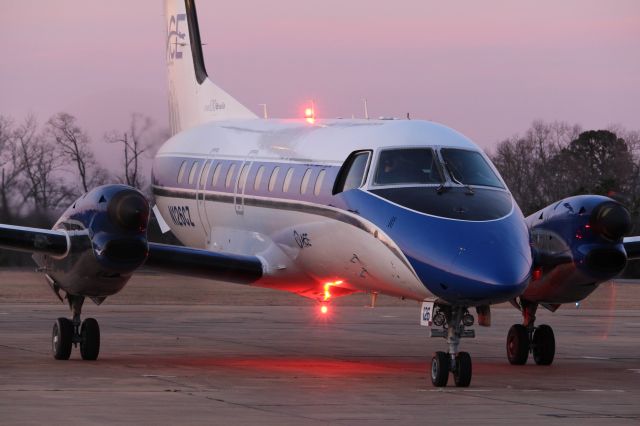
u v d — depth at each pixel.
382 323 64.69
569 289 40.22
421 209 34.25
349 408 28.53
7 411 27.17
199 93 57.34
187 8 58.75
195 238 51.25
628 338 56.38
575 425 26.44
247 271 41.81
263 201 43.19
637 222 117.25
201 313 71.44
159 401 29.20
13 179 67.19
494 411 28.41
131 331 55.69
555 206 40.38
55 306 75.75
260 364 39.78
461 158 36.28
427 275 32.94
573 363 42.56
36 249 37.78
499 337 56.06
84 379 33.88
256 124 48.62
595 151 162.50
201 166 50.28
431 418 27.12
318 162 39.97
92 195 37.66
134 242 37.22
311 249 39.56
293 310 76.88
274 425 25.80
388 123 38.59
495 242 32.84
